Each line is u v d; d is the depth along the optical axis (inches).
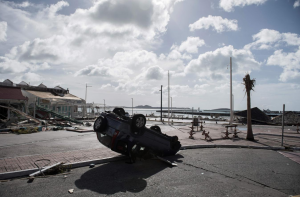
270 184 210.1
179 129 860.0
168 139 335.3
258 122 1472.7
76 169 256.1
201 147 438.0
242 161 309.1
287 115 1450.5
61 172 241.0
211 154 362.6
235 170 259.8
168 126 1051.9
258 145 450.0
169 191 187.8
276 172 252.7
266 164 292.4
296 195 183.2
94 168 261.6
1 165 250.8
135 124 279.3
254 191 190.9
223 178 227.6
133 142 281.7
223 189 194.5
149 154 309.3
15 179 212.4
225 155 354.0
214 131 766.5
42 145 426.0
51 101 1349.7
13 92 1027.9
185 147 419.5
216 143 470.0
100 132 290.5
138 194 179.3
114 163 289.0
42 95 1439.5
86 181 211.0
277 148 427.8
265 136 631.2
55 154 322.0
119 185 201.2
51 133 674.2
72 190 183.3
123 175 233.9
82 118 1561.3
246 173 247.3
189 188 195.9
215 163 295.3
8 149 376.2
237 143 474.9
